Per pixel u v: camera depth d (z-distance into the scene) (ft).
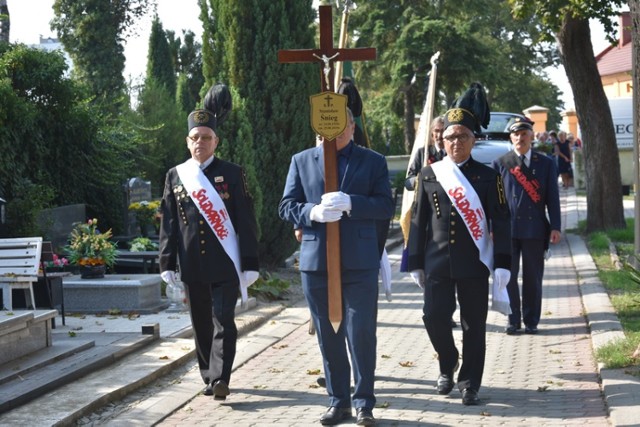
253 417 23.95
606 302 38.32
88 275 38.65
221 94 28.09
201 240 25.61
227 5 50.19
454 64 126.82
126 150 57.67
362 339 22.95
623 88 180.96
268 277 44.60
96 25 137.80
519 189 33.83
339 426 22.98
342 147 23.45
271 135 50.24
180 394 25.96
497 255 24.66
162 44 125.08
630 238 62.39
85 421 23.63
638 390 24.68
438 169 25.07
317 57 23.25
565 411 23.84
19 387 24.79
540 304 33.96
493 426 22.66
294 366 29.71
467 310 24.84
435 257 24.98
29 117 47.24
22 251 33.40
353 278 23.09
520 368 28.76
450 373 25.76
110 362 28.60
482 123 26.27
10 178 45.85
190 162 26.16
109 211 54.49
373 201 23.00
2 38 69.67
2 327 26.68
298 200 23.70
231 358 25.54
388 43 132.57
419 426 22.76
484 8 135.85
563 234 67.26
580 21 64.90
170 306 37.99
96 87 135.95
